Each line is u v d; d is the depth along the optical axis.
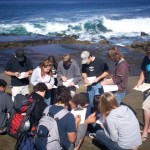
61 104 3.64
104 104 3.54
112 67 11.22
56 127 3.50
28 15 32.72
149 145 4.13
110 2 51.75
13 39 18.09
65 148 3.64
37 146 3.50
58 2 56.09
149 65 4.20
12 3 55.00
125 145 3.48
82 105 4.01
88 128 4.38
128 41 17.11
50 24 21.11
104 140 3.73
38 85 4.20
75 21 22.64
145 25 20.78
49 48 15.60
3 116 4.43
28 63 5.10
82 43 16.61
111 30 20.30
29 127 3.88
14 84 5.13
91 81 4.88
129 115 3.51
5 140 4.37
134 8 38.78
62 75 5.15
